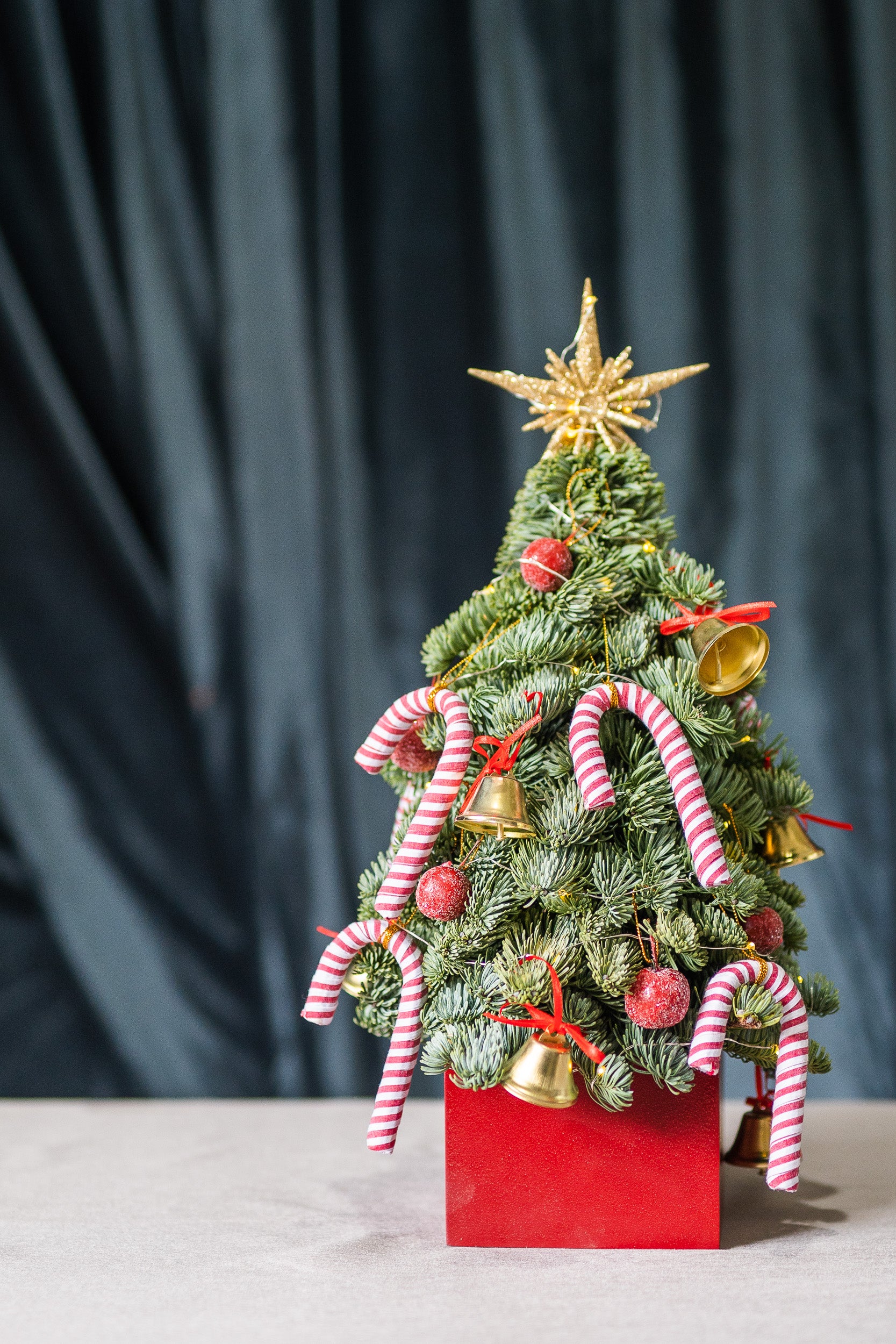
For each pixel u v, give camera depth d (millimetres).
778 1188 1163
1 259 1640
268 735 1658
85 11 1658
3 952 1640
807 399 1639
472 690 1199
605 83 1660
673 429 1646
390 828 1644
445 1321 1095
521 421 1653
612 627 1200
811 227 1641
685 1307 1106
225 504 1667
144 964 1646
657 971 1146
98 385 1656
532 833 1150
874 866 1623
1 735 1641
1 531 1647
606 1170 1173
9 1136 1384
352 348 1666
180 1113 1446
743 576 1640
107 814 1651
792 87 1646
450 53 1666
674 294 1650
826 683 1633
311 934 1645
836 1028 1621
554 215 1659
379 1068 1639
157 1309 1109
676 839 1168
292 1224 1209
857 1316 1098
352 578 1663
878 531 1629
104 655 1657
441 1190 1265
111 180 1656
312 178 1664
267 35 1666
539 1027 1144
